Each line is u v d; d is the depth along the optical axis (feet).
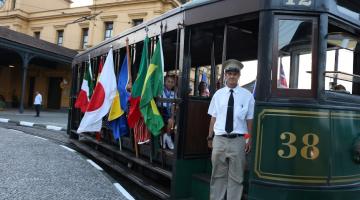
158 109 19.04
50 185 19.01
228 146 14.11
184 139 16.62
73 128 37.96
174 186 16.34
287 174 12.65
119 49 24.64
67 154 29.14
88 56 32.48
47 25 119.65
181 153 16.52
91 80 29.78
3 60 105.91
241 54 18.49
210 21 15.65
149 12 97.66
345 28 14.69
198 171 17.07
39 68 112.78
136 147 21.30
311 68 13.10
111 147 25.72
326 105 13.01
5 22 124.98
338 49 14.88
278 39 13.28
